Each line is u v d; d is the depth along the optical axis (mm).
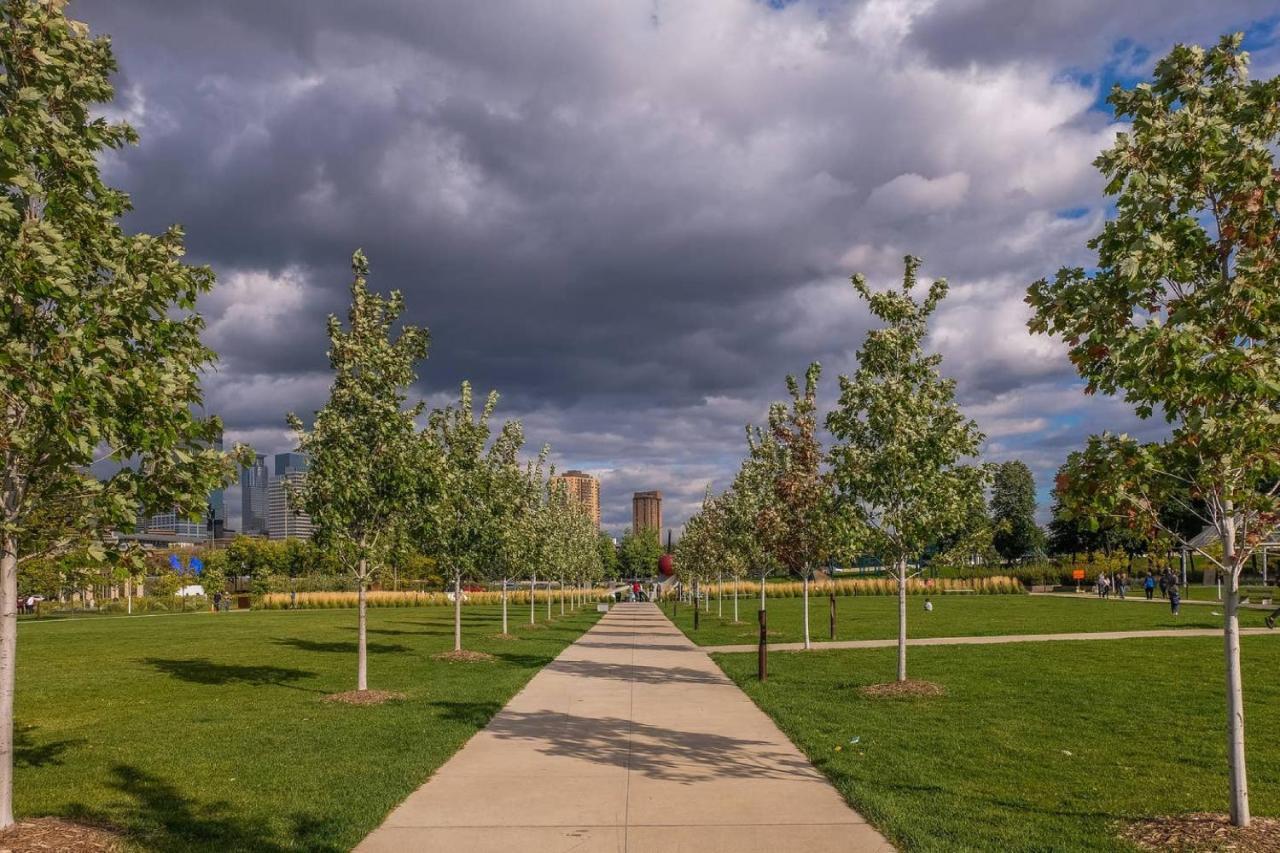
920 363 14766
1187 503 7062
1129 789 7953
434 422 16859
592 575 61250
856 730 10711
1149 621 30469
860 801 7414
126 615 50781
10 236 6797
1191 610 37250
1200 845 6188
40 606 54656
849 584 63844
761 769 8836
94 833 6672
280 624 37125
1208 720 11367
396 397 14938
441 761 9195
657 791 7957
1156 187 6676
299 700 13875
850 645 23062
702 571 44156
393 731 10859
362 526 14609
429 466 15164
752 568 32562
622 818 7105
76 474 7113
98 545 6914
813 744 9867
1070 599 52938
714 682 15906
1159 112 7000
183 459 7027
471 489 22141
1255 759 9180
